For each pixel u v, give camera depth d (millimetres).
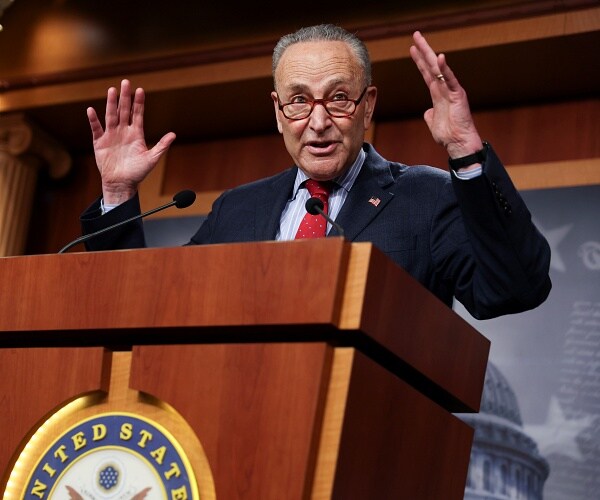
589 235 5562
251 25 6414
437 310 2029
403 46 5938
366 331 1758
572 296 5457
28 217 7215
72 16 6906
